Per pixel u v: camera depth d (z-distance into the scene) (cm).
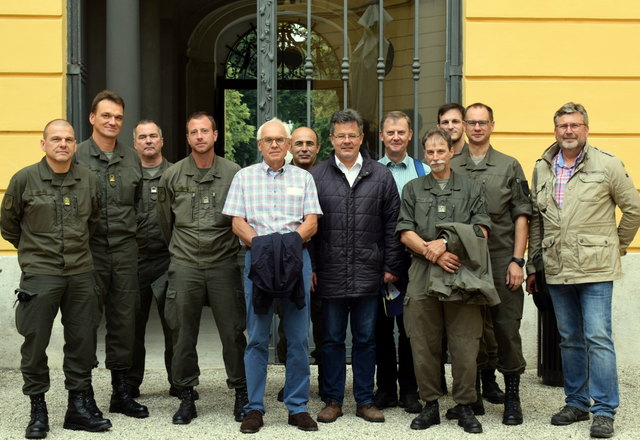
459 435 468
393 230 505
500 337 502
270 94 681
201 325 849
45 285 467
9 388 592
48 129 468
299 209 488
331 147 683
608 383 475
